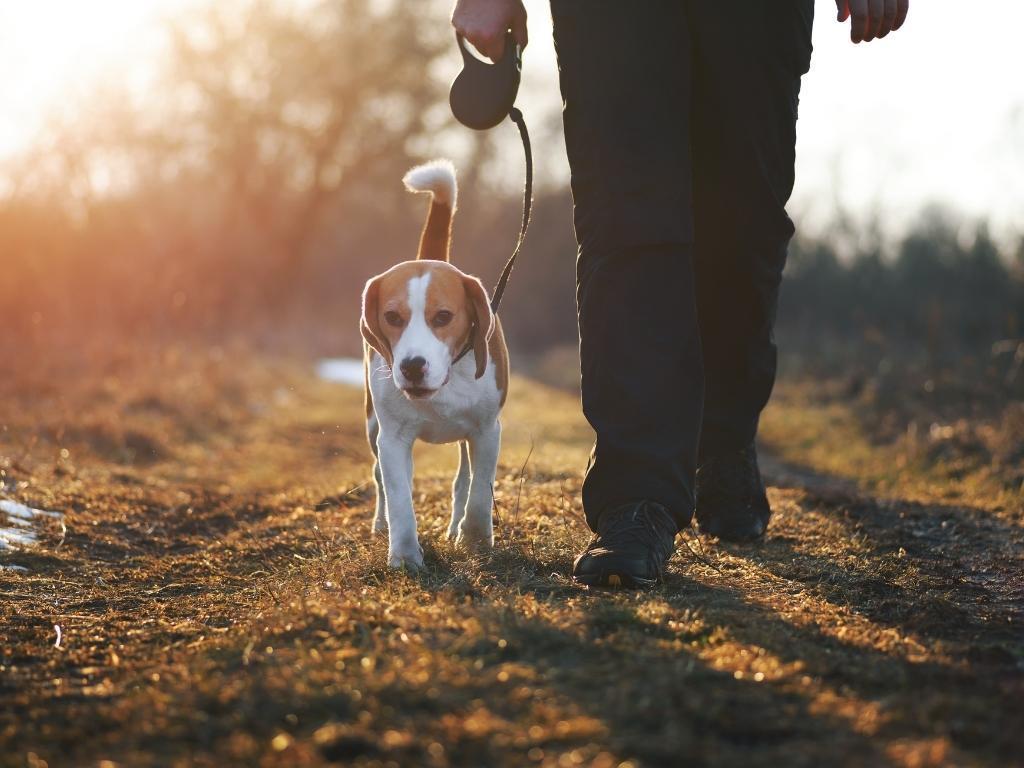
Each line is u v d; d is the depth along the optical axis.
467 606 2.12
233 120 17.00
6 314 7.62
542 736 1.75
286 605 2.20
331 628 2.05
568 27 2.41
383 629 2.04
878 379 7.09
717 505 2.75
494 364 2.63
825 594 2.32
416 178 2.93
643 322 2.38
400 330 2.54
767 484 3.67
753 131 2.48
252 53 17.47
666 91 2.39
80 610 2.33
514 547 2.54
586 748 1.73
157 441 4.62
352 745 1.74
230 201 17.69
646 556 2.29
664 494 2.34
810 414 6.30
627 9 2.38
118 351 6.99
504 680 1.87
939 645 2.03
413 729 1.77
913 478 4.09
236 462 4.45
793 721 1.79
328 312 15.86
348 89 17.70
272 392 7.51
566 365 12.52
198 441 5.06
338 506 3.17
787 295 12.96
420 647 1.97
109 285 8.59
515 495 3.03
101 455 4.23
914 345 8.75
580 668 1.90
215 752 1.75
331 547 2.68
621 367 2.37
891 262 13.09
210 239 15.09
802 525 2.89
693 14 2.42
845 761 1.69
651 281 2.38
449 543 2.61
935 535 2.88
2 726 1.85
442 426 2.61
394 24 18.16
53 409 5.14
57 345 7.36
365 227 21.41
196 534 3.02
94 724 1.83
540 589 2.29
